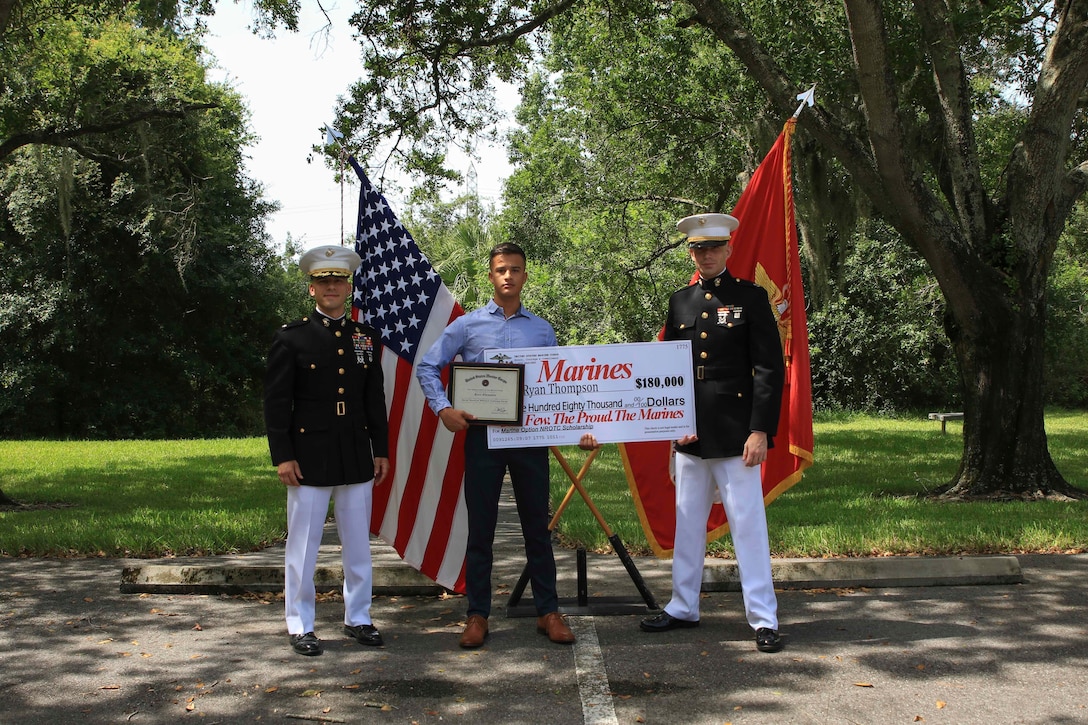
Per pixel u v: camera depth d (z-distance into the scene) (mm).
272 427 4969
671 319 5422
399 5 11758
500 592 6227
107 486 12961
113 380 31859
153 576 6160
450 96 12625
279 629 5277
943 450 17172
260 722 3875
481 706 4035
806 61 11898
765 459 5473
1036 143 10297
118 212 27344
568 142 18625
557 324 20406
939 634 4977
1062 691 4105
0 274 29250
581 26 15117
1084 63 10008
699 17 11797
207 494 11836
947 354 30750
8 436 30172
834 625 5199
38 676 4457
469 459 5121
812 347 29500
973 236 10562
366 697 4160
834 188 13539
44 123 14312
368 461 5109
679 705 4008
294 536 4969
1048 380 36125
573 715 3914
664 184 17734
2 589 6258
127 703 4098
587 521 8664
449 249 27438
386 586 6133
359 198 6184
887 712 3889
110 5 13445
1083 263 37156
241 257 32375
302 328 5094
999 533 7461
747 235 6230
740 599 5887
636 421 5102
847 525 7969
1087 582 6098
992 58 12781
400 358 6043
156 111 14789
